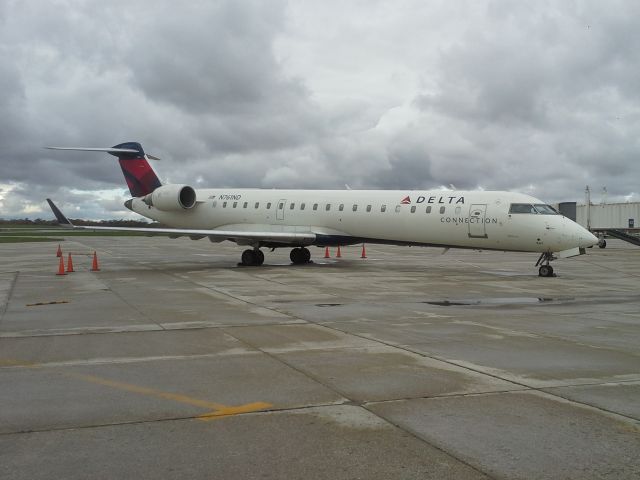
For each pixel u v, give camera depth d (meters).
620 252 38.62
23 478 3.88
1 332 9.20
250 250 24.03
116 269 22.12
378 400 5.55
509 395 5.71
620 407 5.34
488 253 36.62
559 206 53.38
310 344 8.23
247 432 4.71
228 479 3.88
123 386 6.07
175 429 4.79
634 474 3.94
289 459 4.19
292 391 5.86
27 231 104.62
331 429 4.77
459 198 21.12
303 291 15.10
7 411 5.24
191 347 8.02
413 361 7.18
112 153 28.78
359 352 7.70
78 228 21.11
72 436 4.63
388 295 14.41
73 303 12.62
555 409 5.28
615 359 7.31
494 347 8.05
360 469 4.02
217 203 26.78
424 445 4.43
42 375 6.52
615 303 13.09
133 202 29.28
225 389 5.95
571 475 3.92
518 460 4.16
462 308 12.13
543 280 18.69
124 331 9.26
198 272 20.81
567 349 7.93
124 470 4.01
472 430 4.74
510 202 20.06
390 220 22.31
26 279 18.09
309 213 24.23
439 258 31.06
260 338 8.67
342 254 35.44
